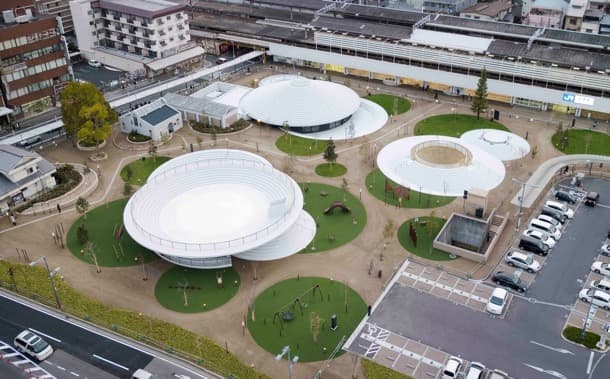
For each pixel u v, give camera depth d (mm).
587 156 125562
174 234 97875
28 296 88000
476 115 146250
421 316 82062
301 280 91688
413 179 119000
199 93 158875
